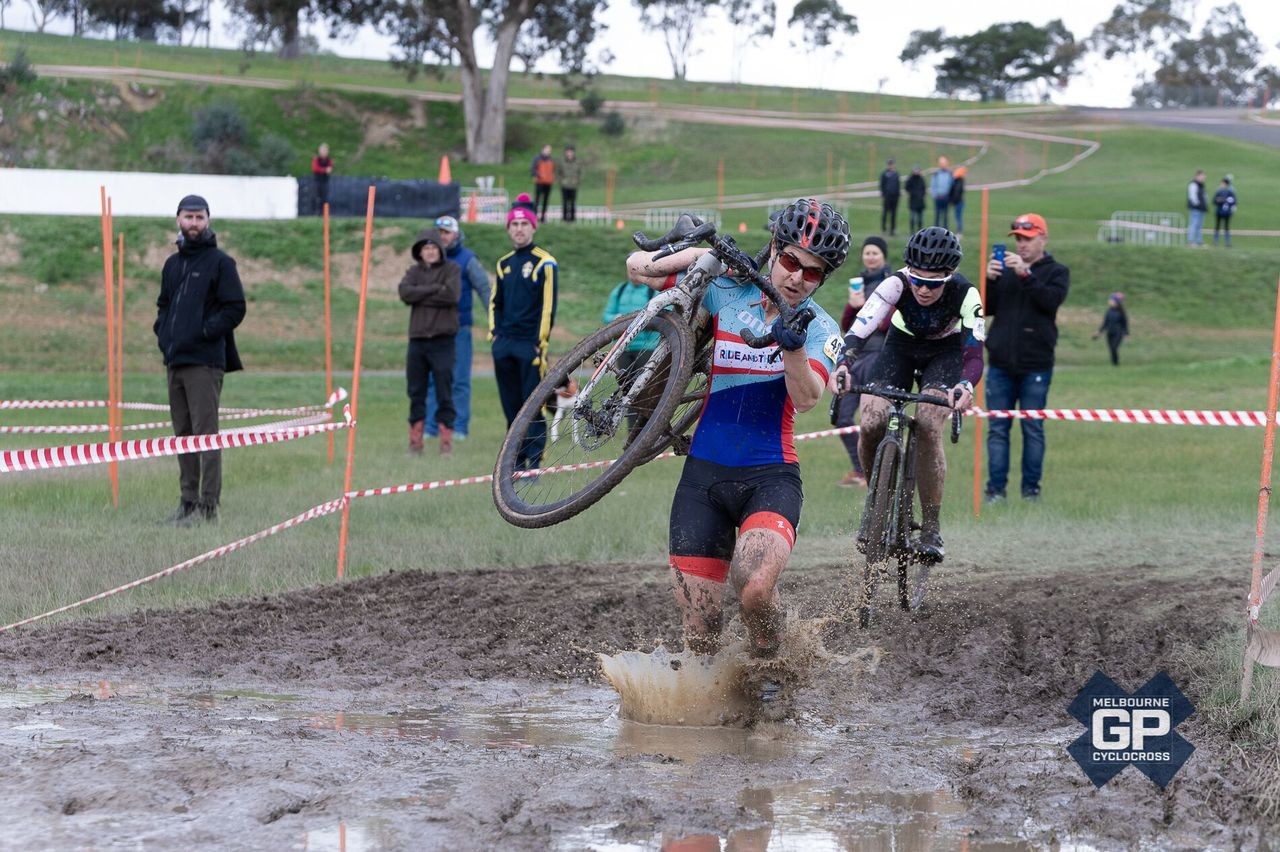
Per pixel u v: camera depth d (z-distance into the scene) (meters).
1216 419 10.42
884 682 6.86
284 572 9.25
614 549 10.32
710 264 5.88
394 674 6.96
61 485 13.25
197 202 10.98
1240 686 6.12
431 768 5.13
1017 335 12.35
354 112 77.56
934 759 5.50
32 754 5.09
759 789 5.04
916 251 7.73
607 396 6.39
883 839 4.48
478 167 73.12
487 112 73.38
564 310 36.56
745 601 5.73
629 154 77.44
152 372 30.31
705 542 5.97
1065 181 65.19
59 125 70.25
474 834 4.37
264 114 75.62
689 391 6.30
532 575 9.32
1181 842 4.49
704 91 109.81
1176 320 39.25
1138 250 43.59
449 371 15.56
